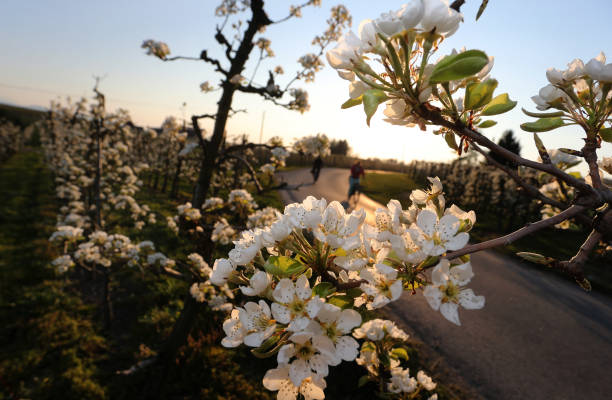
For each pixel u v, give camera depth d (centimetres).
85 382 566
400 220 101
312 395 92
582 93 100
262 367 632
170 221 778
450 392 549
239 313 97
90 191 975
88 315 760
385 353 220
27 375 584
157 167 2211
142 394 557
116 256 586
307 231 107
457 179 1967
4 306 750
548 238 1025
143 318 747
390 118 87
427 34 74
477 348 672
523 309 813
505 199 1448
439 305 79
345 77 87
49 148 1605
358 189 1764
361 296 104
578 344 690
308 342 88
